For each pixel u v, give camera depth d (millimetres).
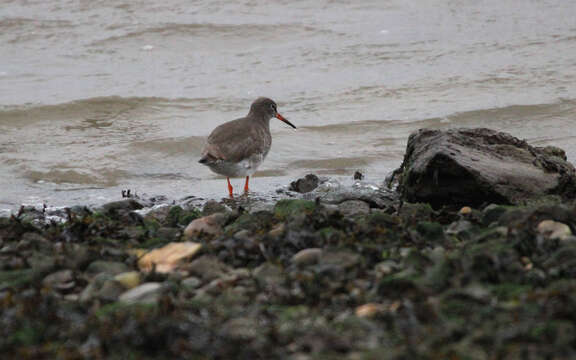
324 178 14844
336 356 5762
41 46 24344
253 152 14406
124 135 18484
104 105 20172
